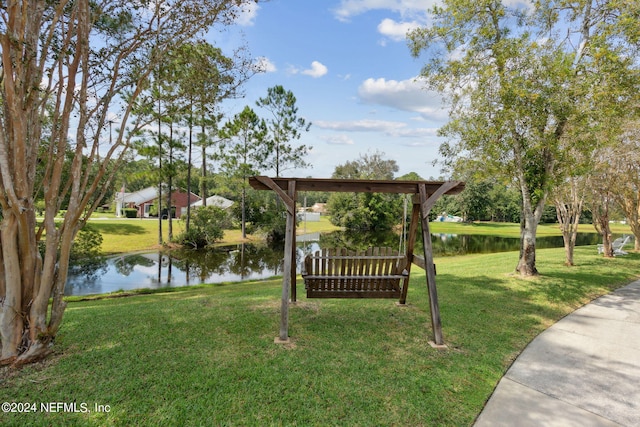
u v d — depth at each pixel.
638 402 3.12
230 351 3.84
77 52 3.77
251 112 24.59
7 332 3.40
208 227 22.11
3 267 3.49
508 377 3.55
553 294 6.79
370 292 5.45
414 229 5.28
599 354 4.15
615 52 6.79
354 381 3.29
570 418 2.86
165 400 2.88
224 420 2.66
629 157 10.31
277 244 24.83
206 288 9.82
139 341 4.05
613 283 7.99
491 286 7.40
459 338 4.49
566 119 7.15
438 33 8.20
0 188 3.29
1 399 2.84
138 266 15.62
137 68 4.63
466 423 2.75
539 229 39.12
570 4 7.75
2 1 3.36
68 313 5.48
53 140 3.95
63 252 3.78
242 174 25.03
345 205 37.38
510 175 8.31
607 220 12.36
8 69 3.18
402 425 2.69
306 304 5.91
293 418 2.71
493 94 7.38
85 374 3.26
